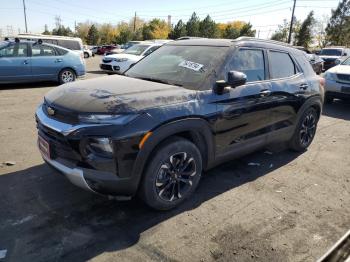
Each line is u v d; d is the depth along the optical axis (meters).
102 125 2.75
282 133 4.67
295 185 4.09
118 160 2.79
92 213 3.22
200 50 4.00
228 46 3.90
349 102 10.09
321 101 5.34
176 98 3.17
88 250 2.70
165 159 3.10
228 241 2.91
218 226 3.12
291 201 3.68
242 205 3.53
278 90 4.33
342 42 59.34
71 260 2.58
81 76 11.95
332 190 4.01
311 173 4.49
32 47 10.47
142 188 3.06
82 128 2.76
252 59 4.09
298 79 4.83
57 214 3.17
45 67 10.71
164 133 2.99
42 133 3.18
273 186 4.03
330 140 6.08
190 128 3.22
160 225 3.09
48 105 3.17
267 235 3.02
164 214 3.27
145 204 3.20
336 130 6.85
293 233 3.07
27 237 2.82
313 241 2.96
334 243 2.94
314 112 5.35
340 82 8.88
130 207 3.35
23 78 10.34
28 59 10.32
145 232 2.97
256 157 4.98
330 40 61.62
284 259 2.71
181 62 3.89
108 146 2.75
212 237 2.95
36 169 4.12
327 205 3.63
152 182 3.06
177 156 3.24
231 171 4.40
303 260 2.71
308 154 5.24
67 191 3.60
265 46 4.36
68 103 3.01
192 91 3.36
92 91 3.21
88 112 2.81
